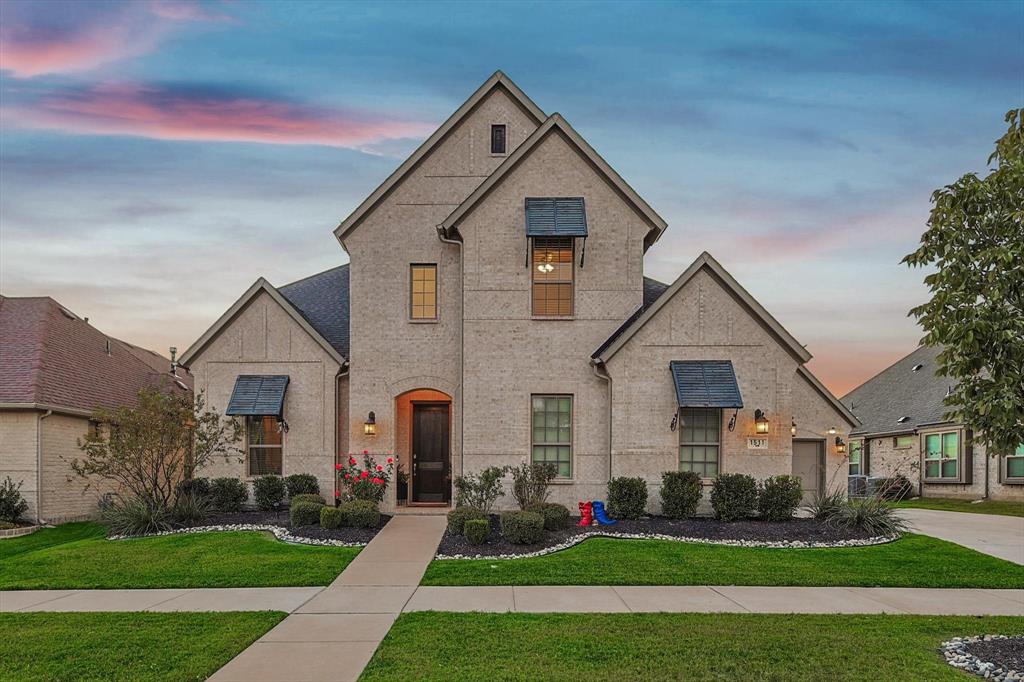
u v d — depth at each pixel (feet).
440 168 55.67
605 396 51.06
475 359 51.60
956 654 20.89
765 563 35.17
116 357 73.67
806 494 57.98
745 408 49.01
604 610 26.40
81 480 58.90
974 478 79.66
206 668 19.67
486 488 47.24
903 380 103.65
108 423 55.42
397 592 29.58
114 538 42.78
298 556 36.52
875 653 20.92
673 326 49.52
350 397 53.93
